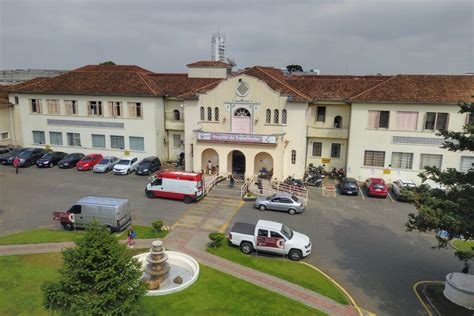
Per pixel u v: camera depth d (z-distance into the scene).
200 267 21.33
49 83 48.91
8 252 23.06
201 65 49.47
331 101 40.28
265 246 23.06
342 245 25.41
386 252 24.59
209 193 35.31
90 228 14.43
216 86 39.53
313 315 17.30
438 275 21.78
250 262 22.33
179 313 16.91
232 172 41.34
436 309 18.30
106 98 45.78
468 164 36.53
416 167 38.06
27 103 49.16
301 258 22.97
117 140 46.88
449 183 18.70
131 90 44.78
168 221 28.67
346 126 41.03
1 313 17.12
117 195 34.78
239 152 41.06
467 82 37.69
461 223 16.42
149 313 16.75
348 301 18.83
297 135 38.34
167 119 47.06
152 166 43.00
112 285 13.80
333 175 41.88
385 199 35.59
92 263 13.58
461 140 18.36
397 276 21.55
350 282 20.72
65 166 44.38
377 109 38.00
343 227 28.58
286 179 38.28
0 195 34.34
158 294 18.33
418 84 38.47
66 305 13.72
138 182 39.31
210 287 19.16
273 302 18.08
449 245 25.98
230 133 38.19
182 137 47.25
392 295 19.56
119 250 14.36
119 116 45.88
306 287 19.80
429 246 25.72
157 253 19.28
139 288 14.58
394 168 38.84
